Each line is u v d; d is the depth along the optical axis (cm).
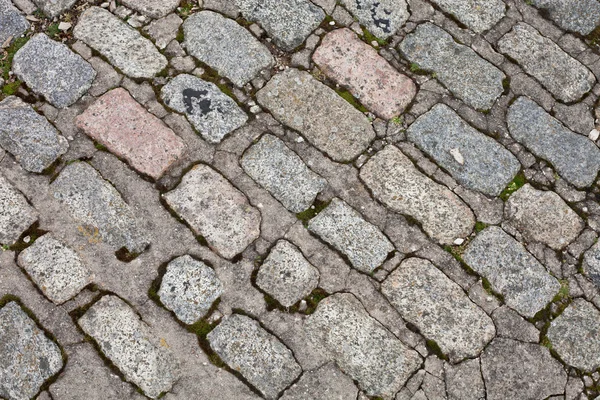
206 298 226
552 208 235
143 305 225
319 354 226
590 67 246
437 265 231
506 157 237
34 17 238
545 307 231
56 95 233
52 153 230
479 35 245
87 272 226
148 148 231
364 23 243
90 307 225
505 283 231
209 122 234
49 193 228
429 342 227
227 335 225
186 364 224
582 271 233
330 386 225
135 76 235
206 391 224
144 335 224
